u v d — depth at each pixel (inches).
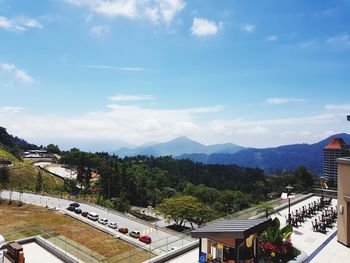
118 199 3599.9
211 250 542.9
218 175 7568.9
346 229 737.0
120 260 837.8
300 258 637.3
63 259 831.7
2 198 3065.9
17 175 4303.6
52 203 2950.3
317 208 1076.5
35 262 807.7
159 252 784.3
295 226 886.4
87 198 3786.9
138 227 2121.1
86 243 1673.2
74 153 6801.2
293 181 1785.2
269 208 986.1
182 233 784.9
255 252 536.1
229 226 532.1
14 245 747.4
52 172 5521.7
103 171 4264.3
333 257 669.9
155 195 4446.4
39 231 1145.4
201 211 2549.2
